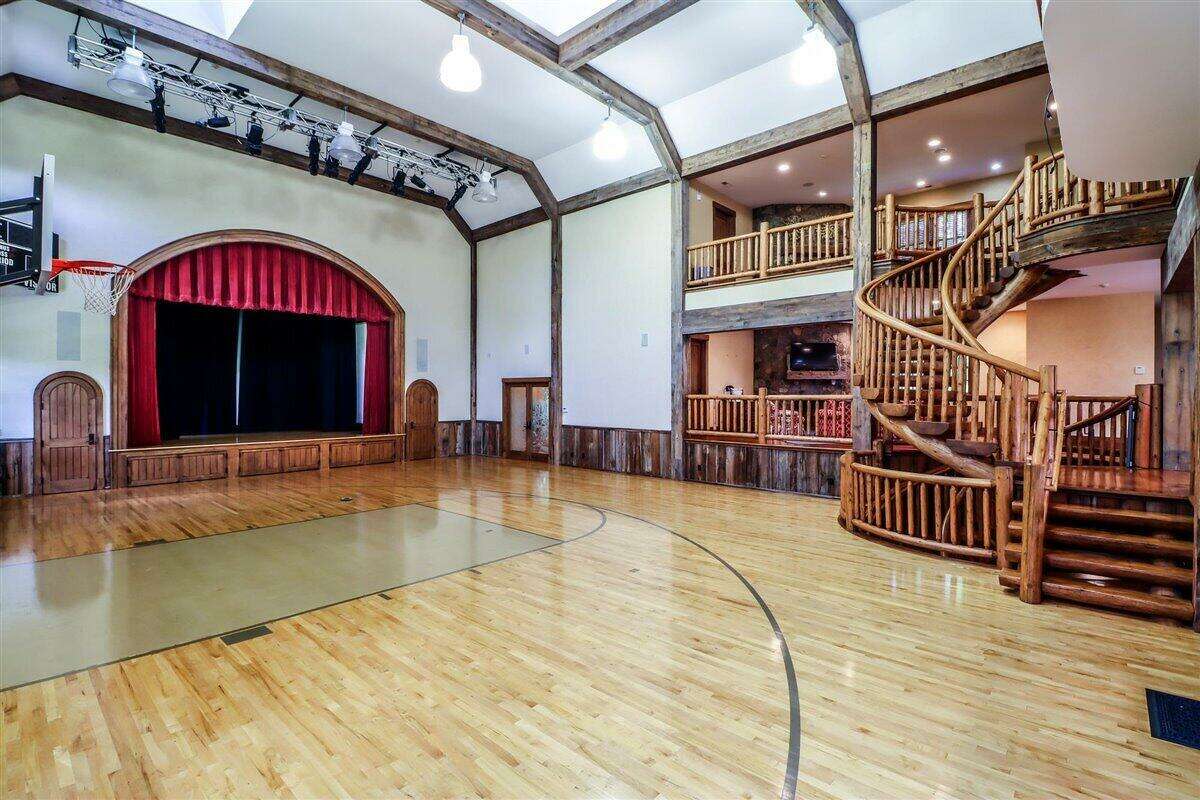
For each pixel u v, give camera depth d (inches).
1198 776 77.4
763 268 307.9
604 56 268.2
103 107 291.4
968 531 174.2
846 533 211.5
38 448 277.9
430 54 266.7
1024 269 219.6
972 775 77.7
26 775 77.6
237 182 341.7
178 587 153.5
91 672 107.0
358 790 74.7
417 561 177.3
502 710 94.1
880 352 210.1
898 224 329.7
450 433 463.5
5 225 244.1
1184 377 212.5
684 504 267.1
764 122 298.5
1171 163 127.0
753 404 360.8
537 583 157.0
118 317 300.4
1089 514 159.9
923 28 235.8
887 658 112.3
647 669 108.2
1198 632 123.9
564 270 407.8
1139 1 75.0
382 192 416.2
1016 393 171.6
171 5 238.5
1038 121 294.7
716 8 234.5
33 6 234.5
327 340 480.7
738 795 73.7
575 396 399.9
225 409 428.1
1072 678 104.3
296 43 258.4
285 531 214.8
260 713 93.3
